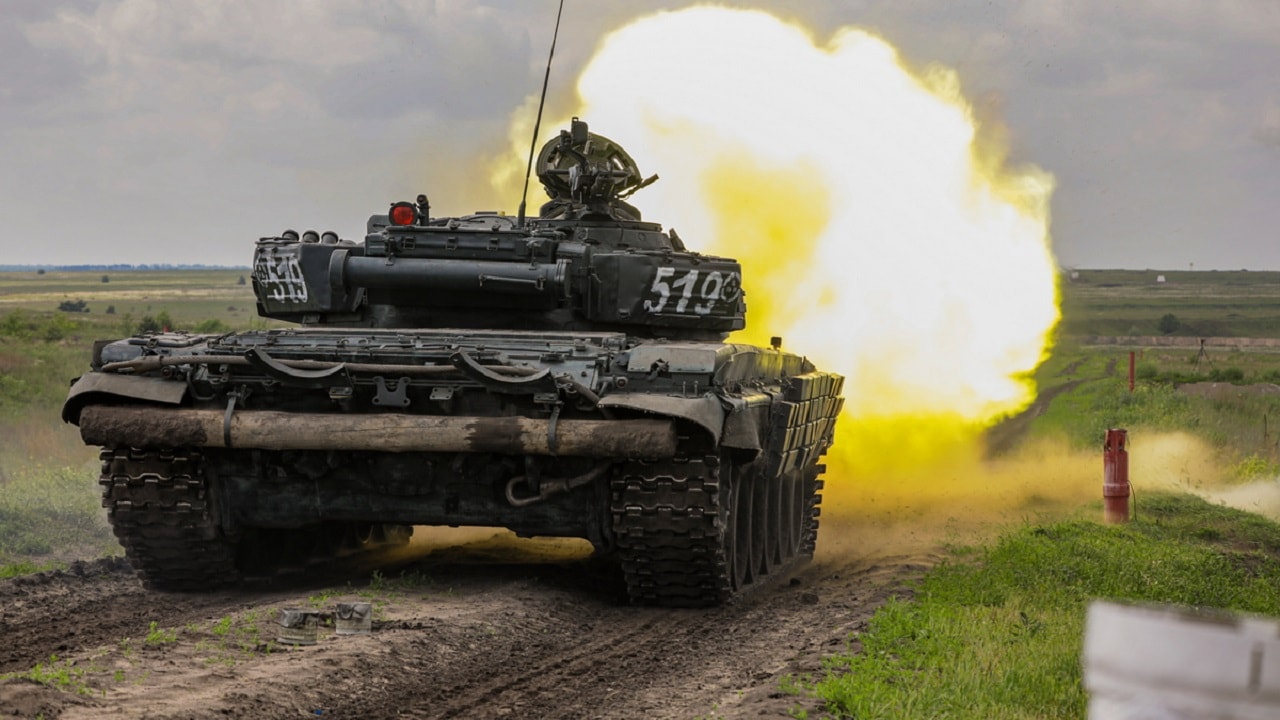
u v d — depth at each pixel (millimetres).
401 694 10984
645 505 14977
